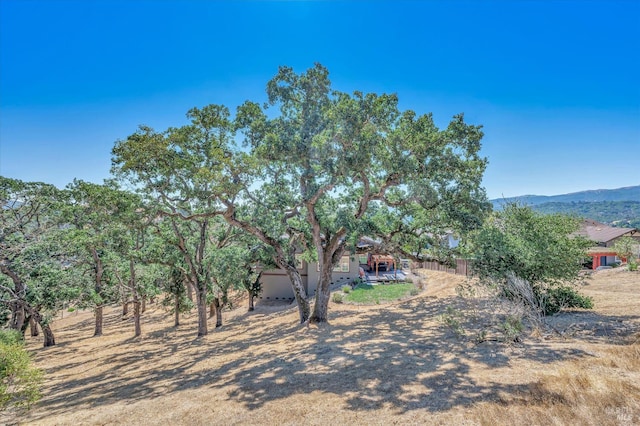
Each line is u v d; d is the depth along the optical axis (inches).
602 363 309.1
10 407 356.2
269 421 264.1
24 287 786.2
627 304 560.1
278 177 655.8
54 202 751.7
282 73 559.8
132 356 661.9
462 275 1060.5
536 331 424.2
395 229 663.8
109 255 825.5
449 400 264.2
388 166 516.1
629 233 1707.7
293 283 714.2
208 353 578.6
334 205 709.9
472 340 424.2
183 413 301.1
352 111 463.5
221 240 857.5
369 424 242.1
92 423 305.0
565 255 494.3
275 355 469.1
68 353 776.9
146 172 502.6
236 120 590.9
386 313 694.5
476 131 483.2
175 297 921.5
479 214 526.0
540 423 217.0
